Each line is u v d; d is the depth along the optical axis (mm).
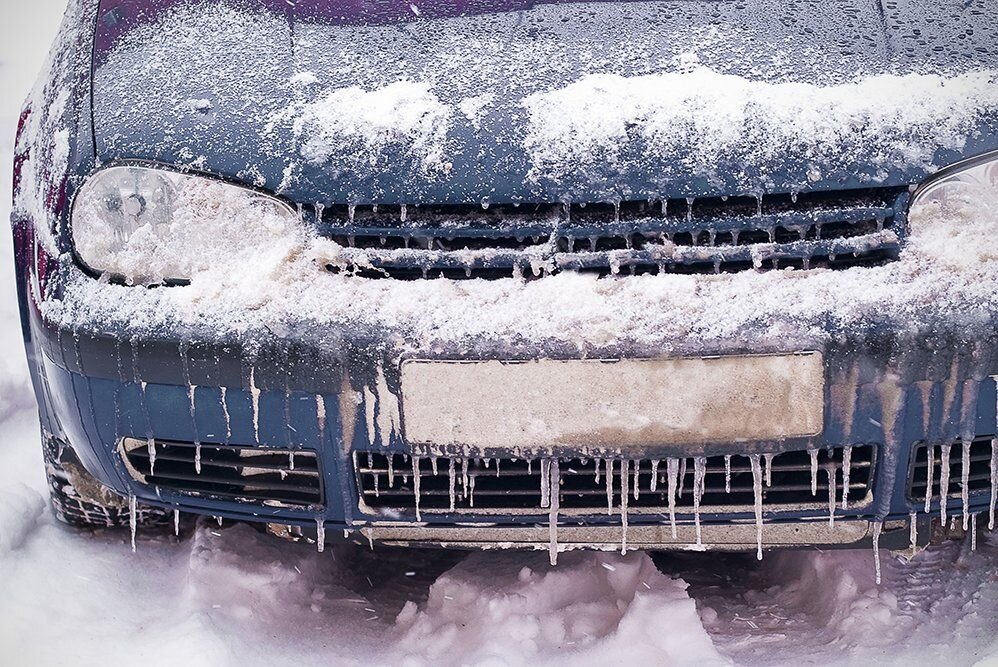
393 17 2289
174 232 2025
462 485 2000
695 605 2250
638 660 2094
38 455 2848
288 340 1918
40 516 2557
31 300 2127
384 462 2012
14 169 2344
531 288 1909
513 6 2291
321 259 1972
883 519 1995
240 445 2012
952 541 2436
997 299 1880
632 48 2154
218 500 2125
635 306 1871
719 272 1919
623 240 1936
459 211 1966
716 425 1886
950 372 1881
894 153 1961
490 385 1885
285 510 2080
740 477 1977
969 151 1979
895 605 2238
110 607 2277
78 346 2027
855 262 1939
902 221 1940
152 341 1971
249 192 2020
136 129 2113
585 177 1941
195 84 2182
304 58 2207
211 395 1983
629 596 2279
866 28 2197
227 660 2102
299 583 2406
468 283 1926
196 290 1974
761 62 2109
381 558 2564
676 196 1925
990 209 1959
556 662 2105
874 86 2053
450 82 2109
